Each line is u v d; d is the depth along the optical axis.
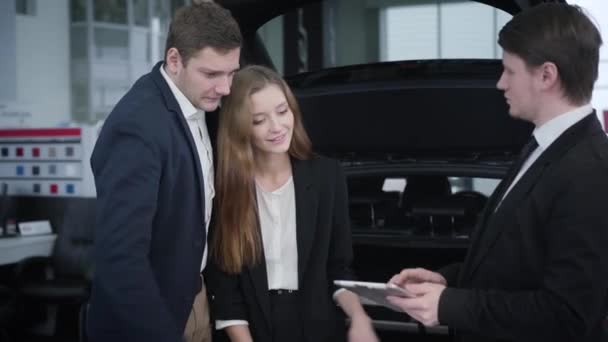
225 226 2.00
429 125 2.79
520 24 1.52
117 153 1.73
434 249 2.59
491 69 2.74
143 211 1.70
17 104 5.46
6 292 4.54
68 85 5.69
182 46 1.74
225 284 2.07
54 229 5.28
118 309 1.66
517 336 1.51
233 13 2.59
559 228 1.44
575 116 1.51
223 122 1.99
